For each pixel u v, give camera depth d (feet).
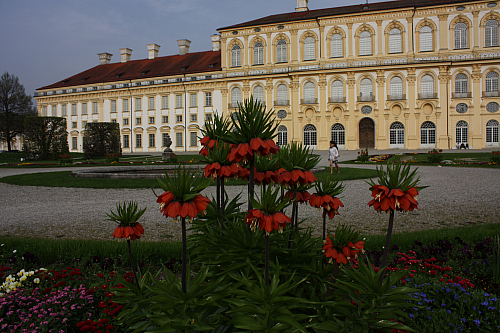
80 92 218.59
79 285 14.17
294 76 169.27
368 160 97.81
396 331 8.32
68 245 19.20
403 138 157.28
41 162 121.29
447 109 151.64
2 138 220.64
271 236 9.46
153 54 226.99
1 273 15.06
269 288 7.86
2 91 213.25
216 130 11.57
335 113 164.76
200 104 191.42
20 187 52.54
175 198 7.55
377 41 158.81
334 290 8.49
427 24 153.89
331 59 164.66
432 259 15.65
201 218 12.30
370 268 8.34
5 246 19.77
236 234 9.32
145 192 45.68
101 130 137.59
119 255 17.63
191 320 7.72
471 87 149.89
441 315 10.95
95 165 101.91
